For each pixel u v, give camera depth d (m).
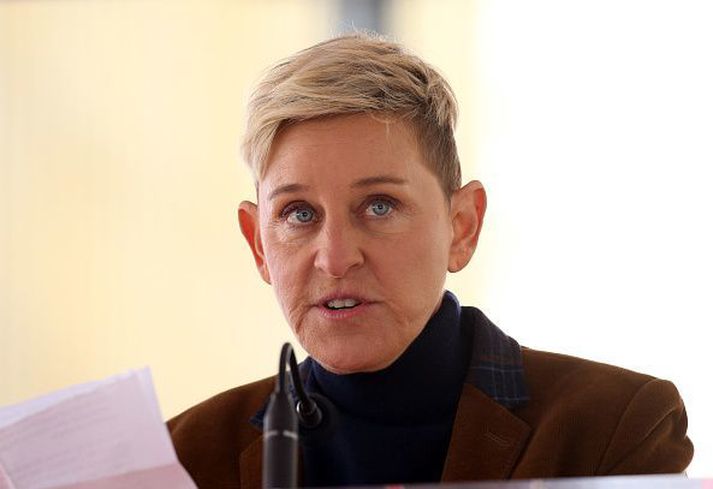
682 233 10.82
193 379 11.09
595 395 4.89
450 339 4.98
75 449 3.97
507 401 4.89
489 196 11.10
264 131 4.62
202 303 11.15
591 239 10.95
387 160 4.55
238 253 11.17
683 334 10.73
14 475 3.91
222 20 11.27
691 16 10.95
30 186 11.11
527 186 11.08
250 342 11.13
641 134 10.98
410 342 4.82
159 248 11.16
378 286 4.57
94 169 11.16
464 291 11.02
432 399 4.92
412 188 4.60
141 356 11.08
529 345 10.91
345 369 4.64
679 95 10.94
